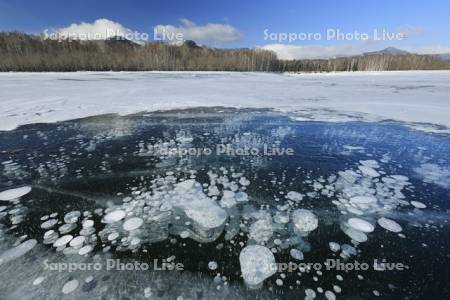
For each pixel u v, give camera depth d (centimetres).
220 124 442
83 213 180
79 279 125
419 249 148
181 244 150
